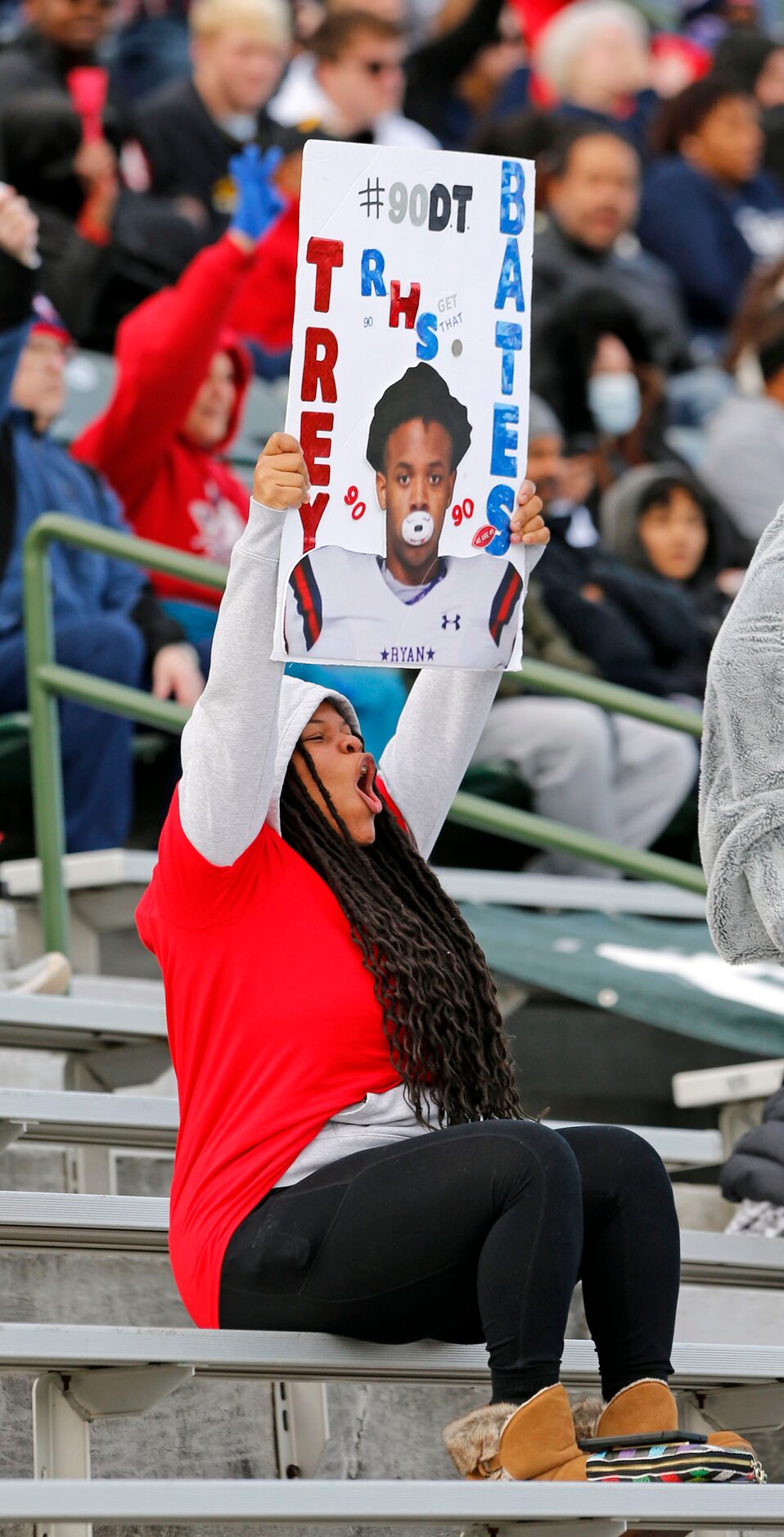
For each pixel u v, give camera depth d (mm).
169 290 19781
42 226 21344
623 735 20125
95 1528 9523
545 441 21828
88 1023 12125
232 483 20203
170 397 19094
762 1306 12844
